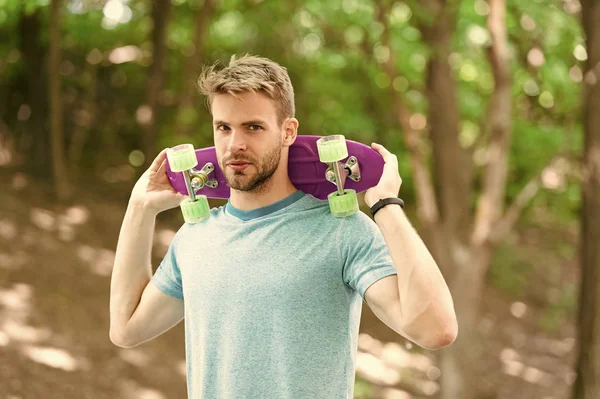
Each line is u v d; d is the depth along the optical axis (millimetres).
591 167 6562
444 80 6918
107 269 8414
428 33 6879
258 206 1523
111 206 9906
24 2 8500
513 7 7262
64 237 8703
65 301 7508
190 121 9289
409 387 8500
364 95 10117
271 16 9609
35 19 9641
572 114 8141
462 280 6770
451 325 1336
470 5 7996
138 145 11500
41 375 6148
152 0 9477
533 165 9312
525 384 9477
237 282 1458
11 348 6336
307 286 1417
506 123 6641
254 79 1392
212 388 1504
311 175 1533
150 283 1699
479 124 9805
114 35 10133
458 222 6957
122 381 6660
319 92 9930
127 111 11352
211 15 9461
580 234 6742
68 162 10828
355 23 7375
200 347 1520
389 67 6680
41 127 9789
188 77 9234
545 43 7574
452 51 7691
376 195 1442
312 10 7879
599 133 6508
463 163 7035
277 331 1421
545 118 9141
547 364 10094
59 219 9039
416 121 9219
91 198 9953
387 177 1467
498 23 6488
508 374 9633
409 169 9922
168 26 9570
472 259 6762
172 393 6867
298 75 10156
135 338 1724
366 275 1396
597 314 6645
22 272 7688
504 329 10812
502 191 6762
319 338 1420
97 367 6699
